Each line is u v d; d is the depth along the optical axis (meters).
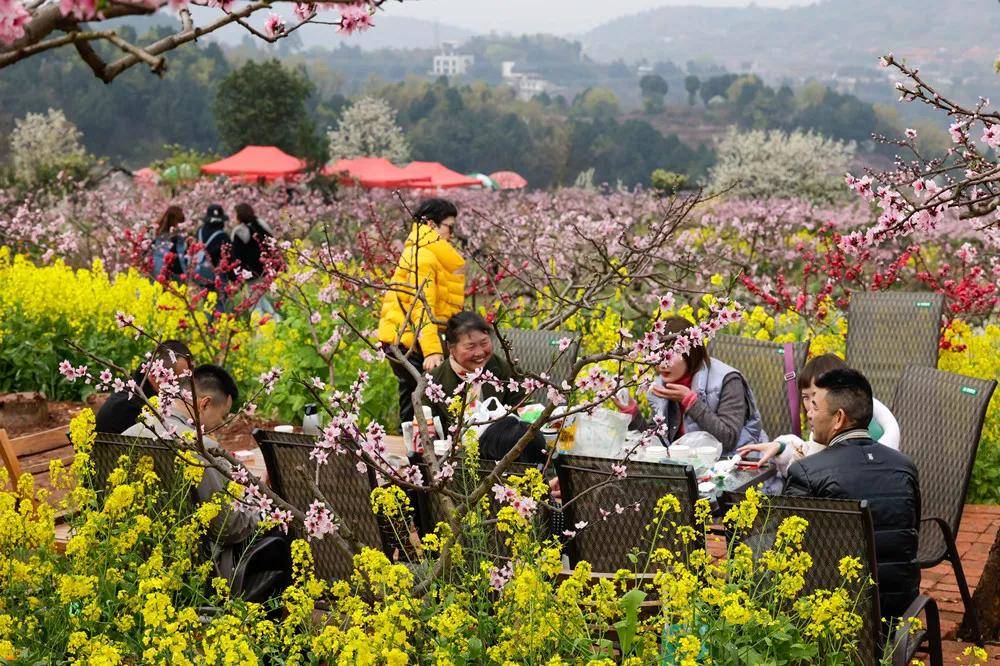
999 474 7.05
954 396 5.54
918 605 4.04
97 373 8.70
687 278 10.34
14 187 24.89
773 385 6.47
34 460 6.43
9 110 139.75
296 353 8.11
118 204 20.27
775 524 3.77
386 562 3.40
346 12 2.59
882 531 4.10
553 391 3.58
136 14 2.07
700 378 5.71
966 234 17.67
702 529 3.91
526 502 3.59
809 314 9.02
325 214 24.00
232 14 2.40
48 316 8.87
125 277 9.52
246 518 4.29
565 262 10.22
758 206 23.69
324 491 4.51
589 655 3.32
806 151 41.25
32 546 3.94
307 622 3.59
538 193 32.75
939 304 7.21
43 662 3.50
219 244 11.77
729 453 5.61
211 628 3.33
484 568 3.57
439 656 3.20
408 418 6.96
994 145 4.32
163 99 148.75
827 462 4.26
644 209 21.88
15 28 1.93
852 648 3.51
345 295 8.73
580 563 3.36
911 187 4.59
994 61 5.16
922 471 5.57
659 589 3.45
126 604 3.75
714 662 3.24
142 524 3.85
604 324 7.80
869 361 7.32
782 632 3.37
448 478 3.69
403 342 6.81
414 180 37.88
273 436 4.55
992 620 5.01
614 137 159.38
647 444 4.14
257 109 45.75
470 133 159.88
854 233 4.64
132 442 4.39
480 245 12.09
